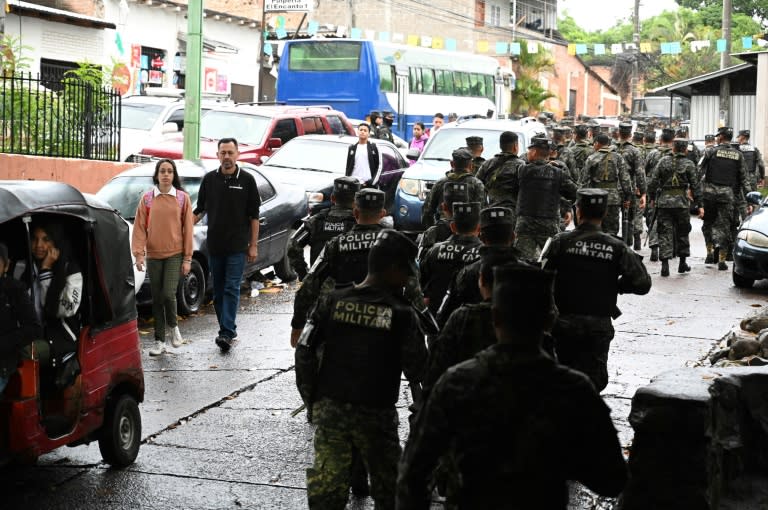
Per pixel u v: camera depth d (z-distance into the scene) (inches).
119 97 705.6
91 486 260.5
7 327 227.3
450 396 136.9
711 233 652.1
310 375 192.7
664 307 506.9
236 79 1467.8
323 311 192.5
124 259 275.9
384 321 188.1
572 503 246.2
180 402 336.2
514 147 445.1
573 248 255.8
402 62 1245.1
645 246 756.6
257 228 411.5
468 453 136.0
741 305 514.9
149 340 433.1
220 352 406.9
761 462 239.0
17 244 253.9
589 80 2810.0
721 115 1432.1
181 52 1339.8
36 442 236.5
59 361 249.0
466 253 254.8
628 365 385.4
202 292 490.0
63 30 1080.2
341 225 301.1
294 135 827.4
